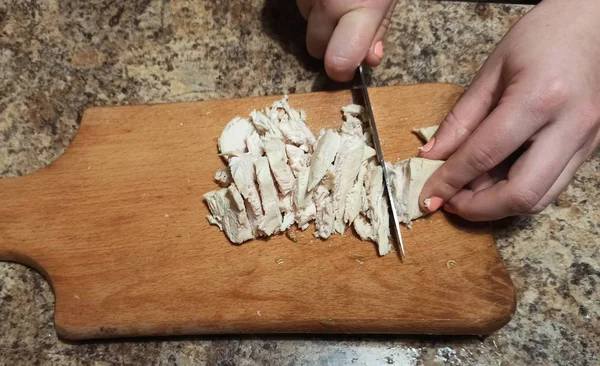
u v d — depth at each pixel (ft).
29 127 1.39
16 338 1.13
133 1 1.53
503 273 1.11
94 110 1.32
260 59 1.46
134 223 1.21
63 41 1.49
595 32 1.09
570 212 1.22
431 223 1.18
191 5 1.53
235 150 1.26
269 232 1.16
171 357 1.11
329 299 1.10
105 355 1.11
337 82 1.42
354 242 1.17
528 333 1.11
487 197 1.09
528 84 1.02
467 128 1.16
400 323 1.08
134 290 1.13
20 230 1.21
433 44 1.47
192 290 1.13
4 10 1.52
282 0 1.54
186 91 1.42
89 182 1.25
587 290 1.14
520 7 1.51
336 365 1.09
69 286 1.14
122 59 1.47
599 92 1.07
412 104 1.31
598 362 1.07
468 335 1.11
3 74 1.45
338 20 1.25
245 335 1.13
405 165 1.19
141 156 1.28
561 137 1.03
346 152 1.20
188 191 1.24
